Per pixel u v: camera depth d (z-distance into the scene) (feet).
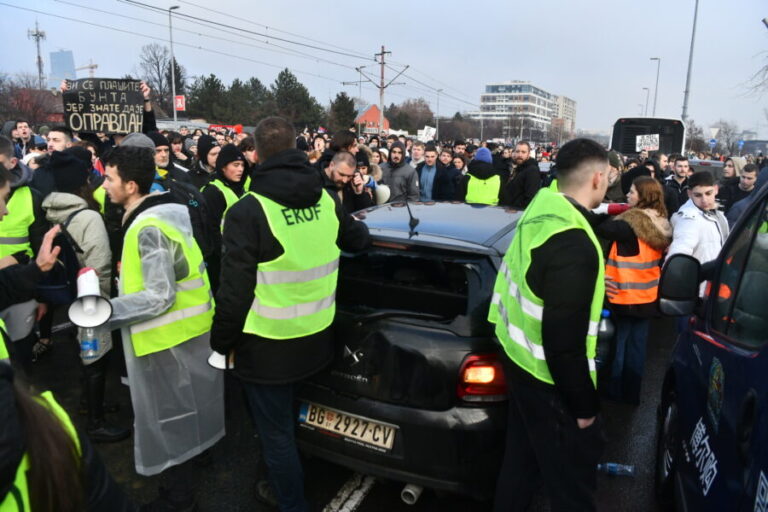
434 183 27.32
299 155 7.92
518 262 7.36
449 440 8.08
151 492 10.17
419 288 9.26
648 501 10.39
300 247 7.91
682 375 8.96
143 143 12.61
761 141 111.45
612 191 23.32
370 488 10.25
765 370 5.36
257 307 7.80
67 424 3.59
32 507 3.14
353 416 8.68
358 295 9.68
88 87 21.15
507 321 7.53
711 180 13.19
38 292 10.91
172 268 8.52
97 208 12.13
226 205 14.62
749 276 7.15
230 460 11.23
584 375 6.66
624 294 13.07
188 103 201.98
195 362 9.16
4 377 3.08
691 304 8.16
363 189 17.57
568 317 6.54
